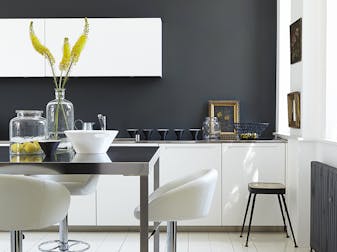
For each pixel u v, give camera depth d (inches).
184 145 202.8
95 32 211.0
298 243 182.5
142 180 103.5
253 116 227.5
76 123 227.3
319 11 179.8
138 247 181.9
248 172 202.2
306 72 181.5
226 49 227.1
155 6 227.0
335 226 142.7
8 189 101.3
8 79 227.8
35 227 104.7
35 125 120.1
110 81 227.6
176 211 108.9
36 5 226.2
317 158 179.5
